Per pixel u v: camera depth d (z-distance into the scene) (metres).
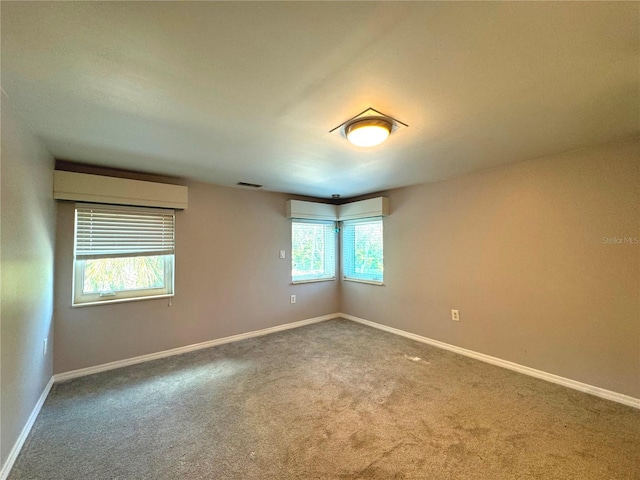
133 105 1.59
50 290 2.41
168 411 2.08
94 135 2.01
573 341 2.41
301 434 1.83
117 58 1.19
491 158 2.59
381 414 2.04
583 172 2.35
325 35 1.08
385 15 0.99
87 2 0.92
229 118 1.76
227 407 2.13
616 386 2.20
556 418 1.98
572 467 1.54
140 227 3.03
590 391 2.31
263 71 1.29
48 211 2.32
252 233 3.91
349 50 1.16
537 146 2.28
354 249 4.67
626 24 1.02
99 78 1.33
